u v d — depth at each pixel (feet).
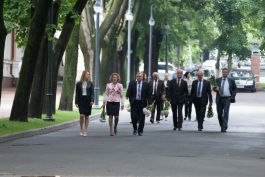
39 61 163.32
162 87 172.96
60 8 171.22
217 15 393.09
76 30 197.26
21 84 149.59
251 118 194.70
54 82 178.40
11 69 328.29
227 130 150.71
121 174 74.13
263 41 408.46
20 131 129.29
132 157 91.56
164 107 175.94
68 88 198.39
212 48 404.57
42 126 144.36
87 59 260.62
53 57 175.63
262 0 369.50
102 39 262.47
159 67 448.24
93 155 94.02
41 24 146.82
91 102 132.98
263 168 82.64
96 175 73.20
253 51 416.67
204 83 146.92
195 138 126.11
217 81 145.07
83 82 133.39
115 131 135.64
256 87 406.62
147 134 135.95
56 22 165.48
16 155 93.56
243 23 409.69
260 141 122.31
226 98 144.46
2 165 81.66
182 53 526.16
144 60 375.25
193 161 87.92
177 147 107.55
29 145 110.32
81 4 167.43
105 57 288.10
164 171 77.15
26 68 149.07
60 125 153.17
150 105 134.10
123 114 211.82
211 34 417.69
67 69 198.59
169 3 327.47
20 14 162.40
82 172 75.56
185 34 400.06
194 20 382.42
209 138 126.82
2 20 128.57
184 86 147.84
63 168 79.00
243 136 133.28
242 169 81.20
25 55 149.18
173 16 352.69
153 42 369.30
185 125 166.40
